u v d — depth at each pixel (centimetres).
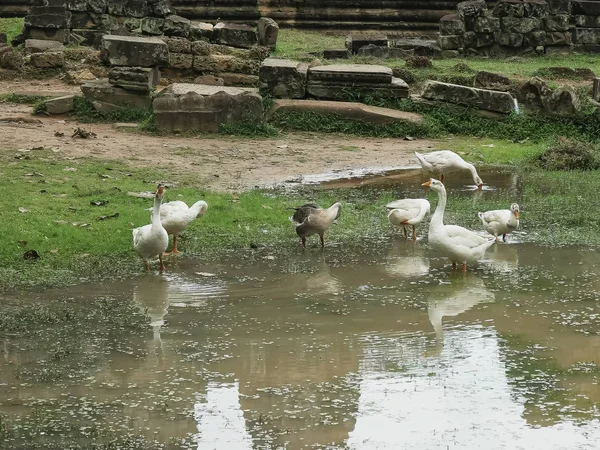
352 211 1338
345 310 941
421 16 3177
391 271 1080
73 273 1038
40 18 2578
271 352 827
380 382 766
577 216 1327
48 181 1379
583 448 661
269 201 1353
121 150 1658
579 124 2005
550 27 2792
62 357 810
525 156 1792
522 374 783
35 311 919
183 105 1859
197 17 3111
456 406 724
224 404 725
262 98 1952
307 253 1146
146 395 739
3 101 2089
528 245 1196
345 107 1970
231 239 1184
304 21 3186
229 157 1683
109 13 2664
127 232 1168
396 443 666
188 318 909
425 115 2034
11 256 1072
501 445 664
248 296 980
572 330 889
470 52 2775
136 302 952
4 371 779
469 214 1338
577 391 751
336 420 700
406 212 1198
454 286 1025
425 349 838
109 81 1948
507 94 2012
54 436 670
